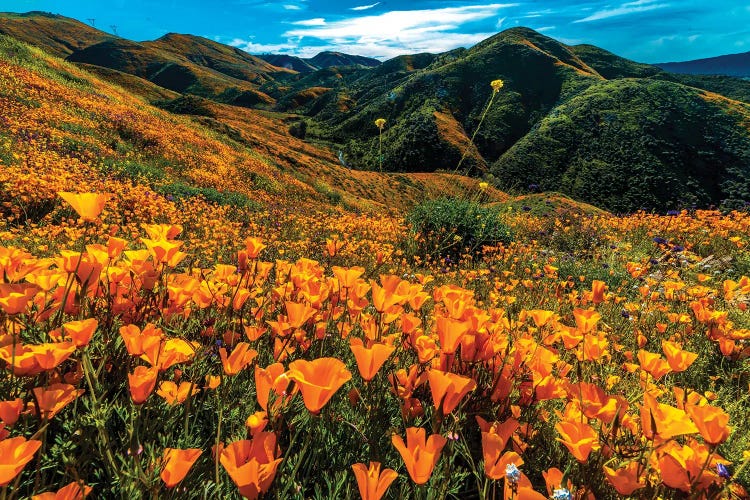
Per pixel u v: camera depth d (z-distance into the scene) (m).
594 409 1.21
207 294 1.79
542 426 1.60
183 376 1.54
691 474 0.95
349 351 1.94
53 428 1.23
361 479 0.73
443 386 0.96
